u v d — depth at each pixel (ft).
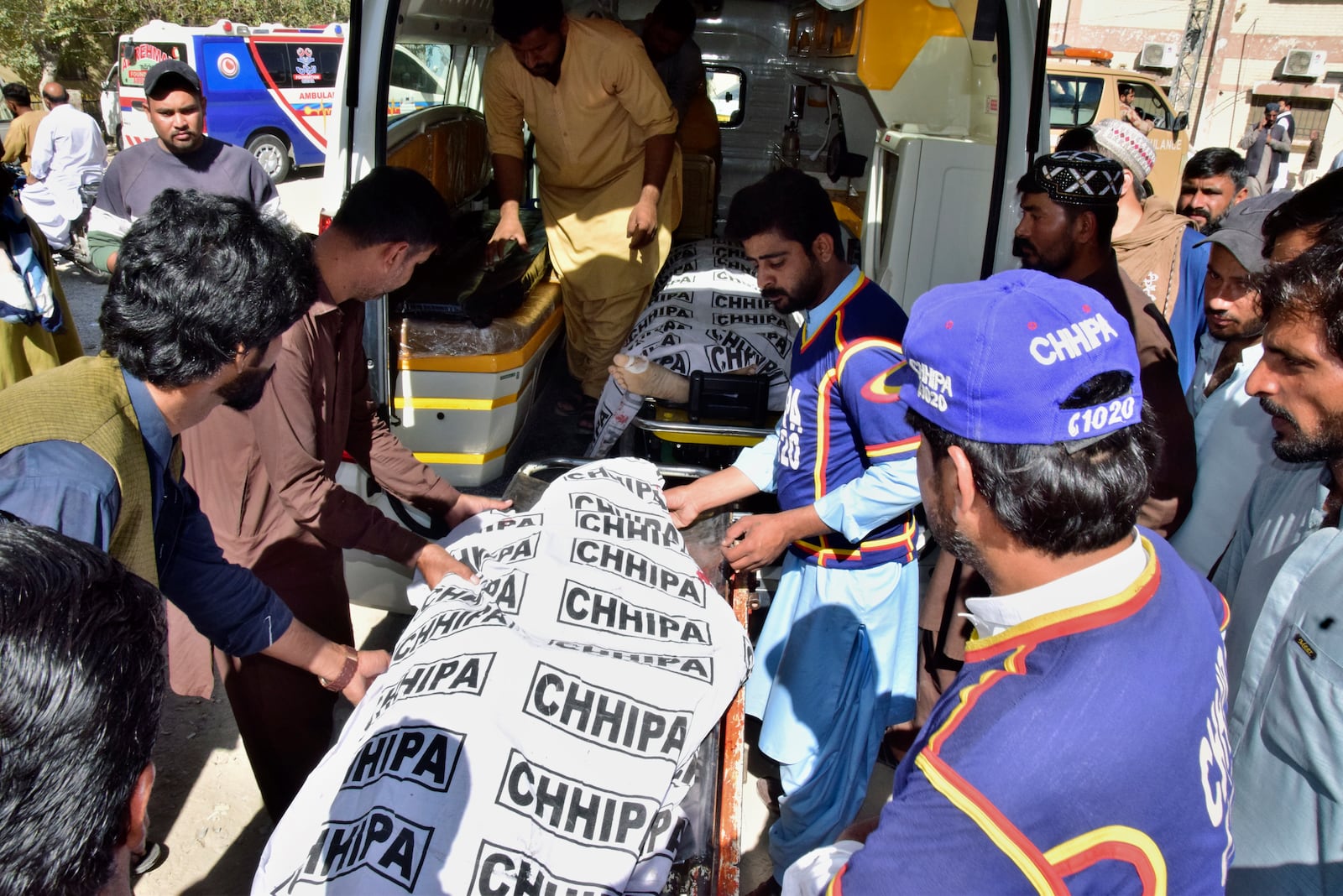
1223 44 57.72
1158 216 10.22
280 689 7.49
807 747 7.30
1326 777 4.44
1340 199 5.71
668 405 10.43
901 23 10.75
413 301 10.33
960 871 3.15
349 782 4.59
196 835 8.68
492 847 4.28
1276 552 5.14
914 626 7.47
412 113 13.67
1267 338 4.40
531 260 13.07
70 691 2.42
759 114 19.36
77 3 72.43
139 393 4.84
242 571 5.98
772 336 11.21
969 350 3.36
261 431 6.42
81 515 4.40
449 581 6.17
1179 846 3.18
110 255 13.01
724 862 5.04
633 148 12.39
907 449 6.32
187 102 12.70
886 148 10.70
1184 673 3.29
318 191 49.67
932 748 3.37
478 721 4.65
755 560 6.80
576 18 12.03
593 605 5.64
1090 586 3.37
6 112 35.12
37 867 2.38
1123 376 3.35
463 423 10.46
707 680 5.41
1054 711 3.18
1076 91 36.76
